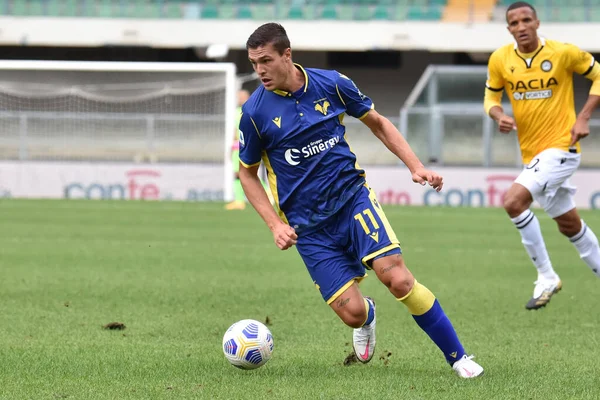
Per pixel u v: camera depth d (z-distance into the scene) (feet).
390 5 389.19
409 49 381.19
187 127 321.93
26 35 384.06
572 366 66.18
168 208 251.39
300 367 65.31
